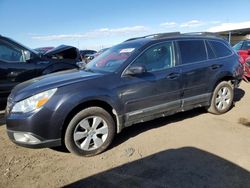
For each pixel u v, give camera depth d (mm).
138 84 4441
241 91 8328
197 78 5207
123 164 3828
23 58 6750
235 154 3992
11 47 6582
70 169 3752
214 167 3643
